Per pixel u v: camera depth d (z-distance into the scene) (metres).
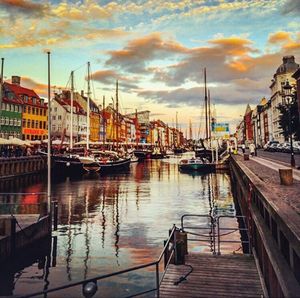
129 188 38.25
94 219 21.53
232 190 36.47
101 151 67.31
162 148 153.38
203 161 64.25
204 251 14.34
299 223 6.46
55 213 18.34
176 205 27.23
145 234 17.70
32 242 14.55
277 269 6.37
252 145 49.22
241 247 14.88
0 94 44.47
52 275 12.01
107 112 132.00
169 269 9.87
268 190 11.77
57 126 94.12
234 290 8.34
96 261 13.43
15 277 11.84
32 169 53.16
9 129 74.06
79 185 40.88
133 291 10.38
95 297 9.93
